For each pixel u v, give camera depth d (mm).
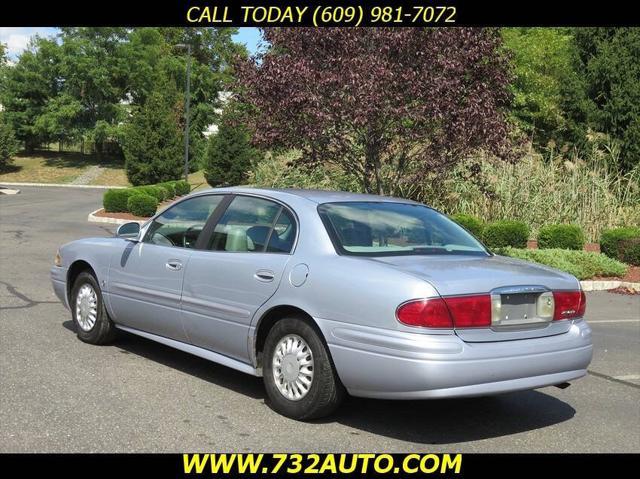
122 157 66250
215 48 70438
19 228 19328
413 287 4406
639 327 9555
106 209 24719
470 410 5461
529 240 17734
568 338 4887
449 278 4535
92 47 60812
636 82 26938
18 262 12742
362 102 11891
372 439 4719
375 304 4488
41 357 6367
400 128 12906
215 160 41938
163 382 5762
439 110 12031
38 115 62625
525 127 33250
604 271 13812
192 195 6258
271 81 12438
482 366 4402
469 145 12875
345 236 5090
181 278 5848
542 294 4824
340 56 12430
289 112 12609
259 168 20453
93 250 6902
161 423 4812
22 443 4367
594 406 5707
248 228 5582
